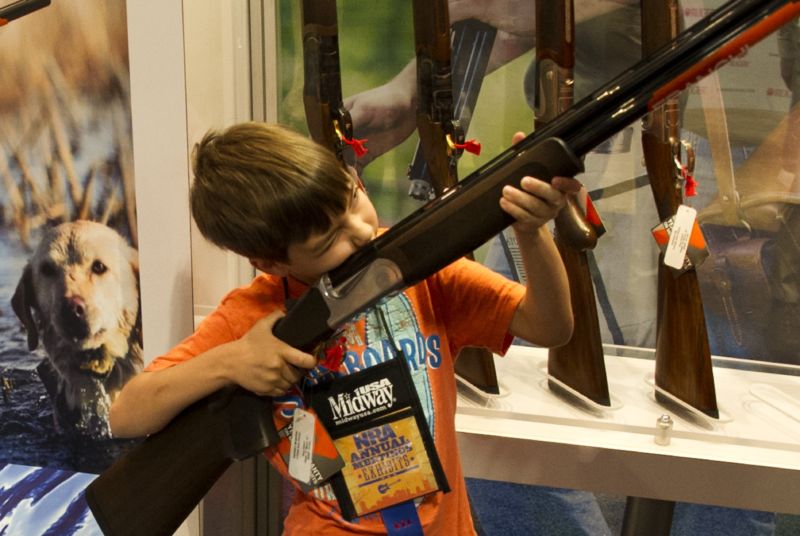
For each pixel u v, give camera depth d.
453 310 0.80
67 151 1.15
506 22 1.09
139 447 0.76
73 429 1.27
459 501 0.81
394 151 1.18
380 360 0.75
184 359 0.76
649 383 1.07
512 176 0.59
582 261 0.97
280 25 1.14
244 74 1.05
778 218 1.09
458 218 0.61
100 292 1.20
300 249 0.66
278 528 1.29
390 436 0.75
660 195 0.95
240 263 1.06
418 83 0.94
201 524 1.17
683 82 0.52
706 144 1.08
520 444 0.95
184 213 0.99
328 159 0.66
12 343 1.26
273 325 0.70
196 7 0.96
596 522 1.37
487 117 1.14
